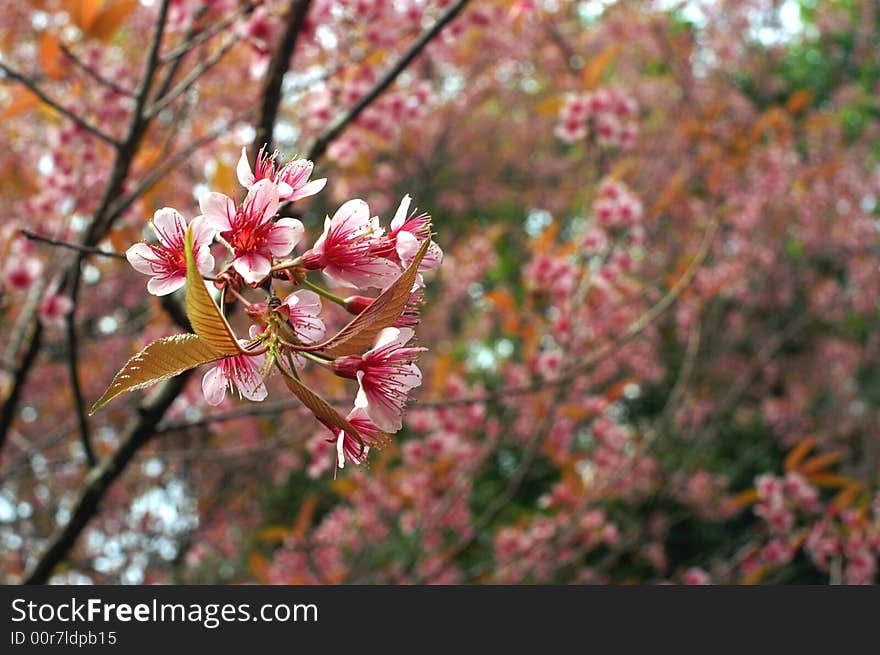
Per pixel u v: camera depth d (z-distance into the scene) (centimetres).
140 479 612
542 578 552
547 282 441
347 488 509
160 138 423
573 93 458
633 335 392
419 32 355
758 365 820
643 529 678
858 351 992
